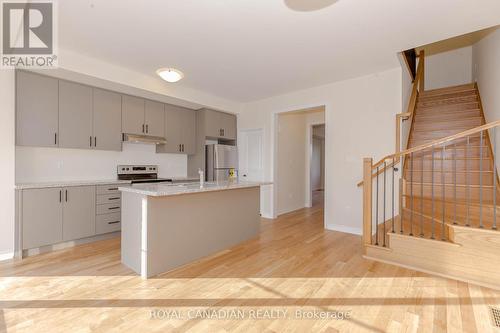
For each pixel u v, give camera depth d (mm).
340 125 4191
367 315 1835
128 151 4484
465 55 5758
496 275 2207
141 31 2625
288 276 2479
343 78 4051
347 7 2213
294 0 2119
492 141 3301
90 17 2363
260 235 3941
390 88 3703
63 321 1749
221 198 3281
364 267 2688
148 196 2426
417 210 3191
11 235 2865
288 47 2988
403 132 3719
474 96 4250
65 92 3439
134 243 2586
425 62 6227
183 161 5453
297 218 5199
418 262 2600
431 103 4574
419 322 1749
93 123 3721
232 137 5746
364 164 2973
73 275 2475
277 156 5344
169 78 2594
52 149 3600
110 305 1955
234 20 2422
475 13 2297
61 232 3205
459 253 2373
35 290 2174
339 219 4207
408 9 2240
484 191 2918
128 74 3686
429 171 3492
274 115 5172
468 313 1852
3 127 2820
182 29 2584
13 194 2879
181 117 5008
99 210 3578
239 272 2572
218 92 4828
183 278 2436
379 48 3020
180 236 2742
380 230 3346
